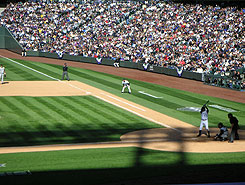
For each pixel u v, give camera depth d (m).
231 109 35.78
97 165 17.84
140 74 56.44
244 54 50.97
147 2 77.50
